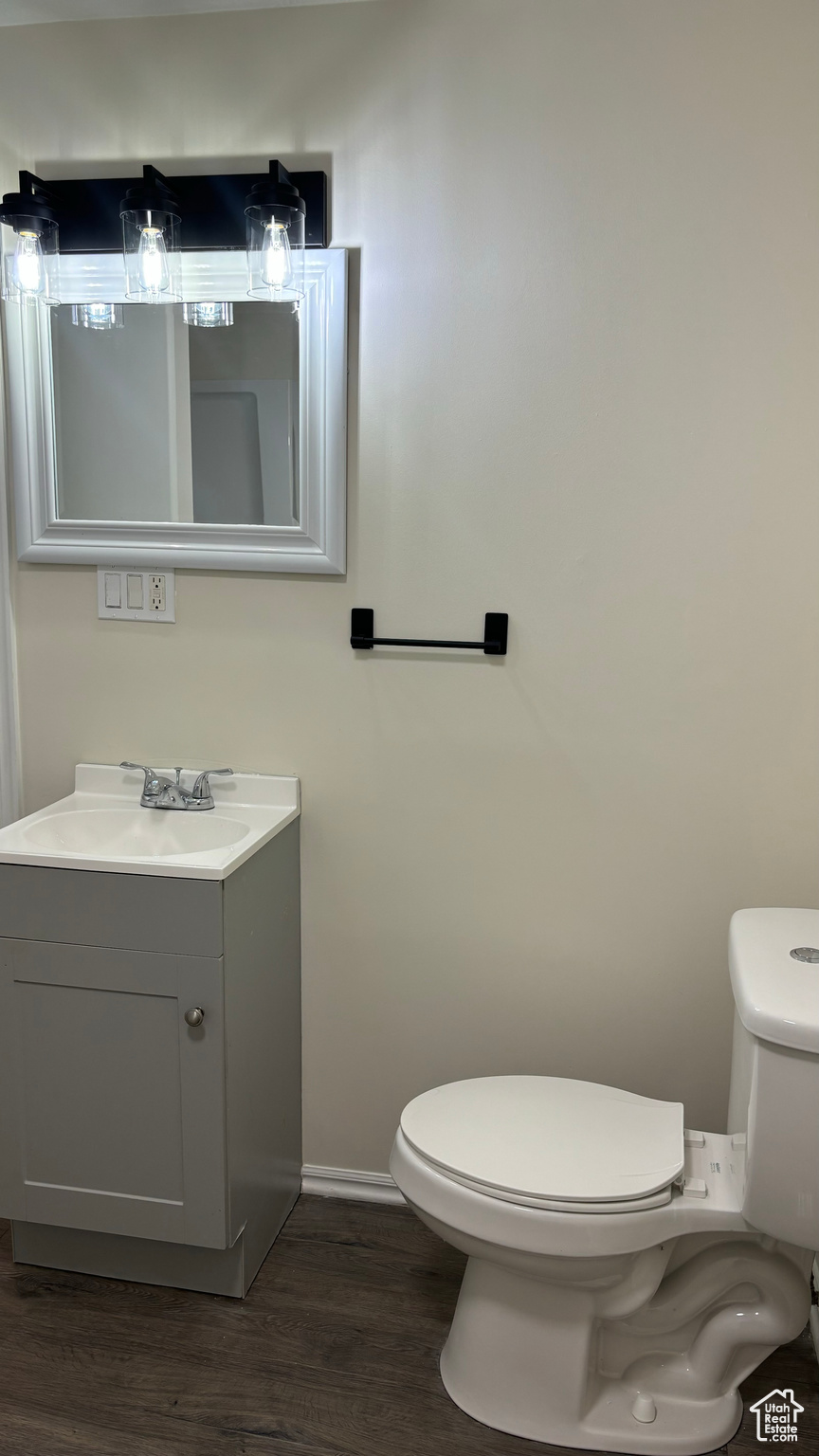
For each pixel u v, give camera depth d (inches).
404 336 75.2
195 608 81.7
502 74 71.0
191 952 67.1
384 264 74.7
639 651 75.9
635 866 78.7
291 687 81.5
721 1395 64.7
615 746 77.4
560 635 76.8
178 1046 68.8
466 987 83.0
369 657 79.8
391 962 83.9
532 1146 62.8
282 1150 82.4
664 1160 61.7
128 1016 69.3
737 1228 59.2
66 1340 70.2
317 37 73.0
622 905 79.4
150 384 78.7
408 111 72.7
